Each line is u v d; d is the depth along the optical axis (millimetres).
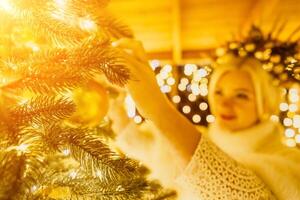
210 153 645
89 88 641
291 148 948
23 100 528
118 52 573
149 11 2801
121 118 1182
